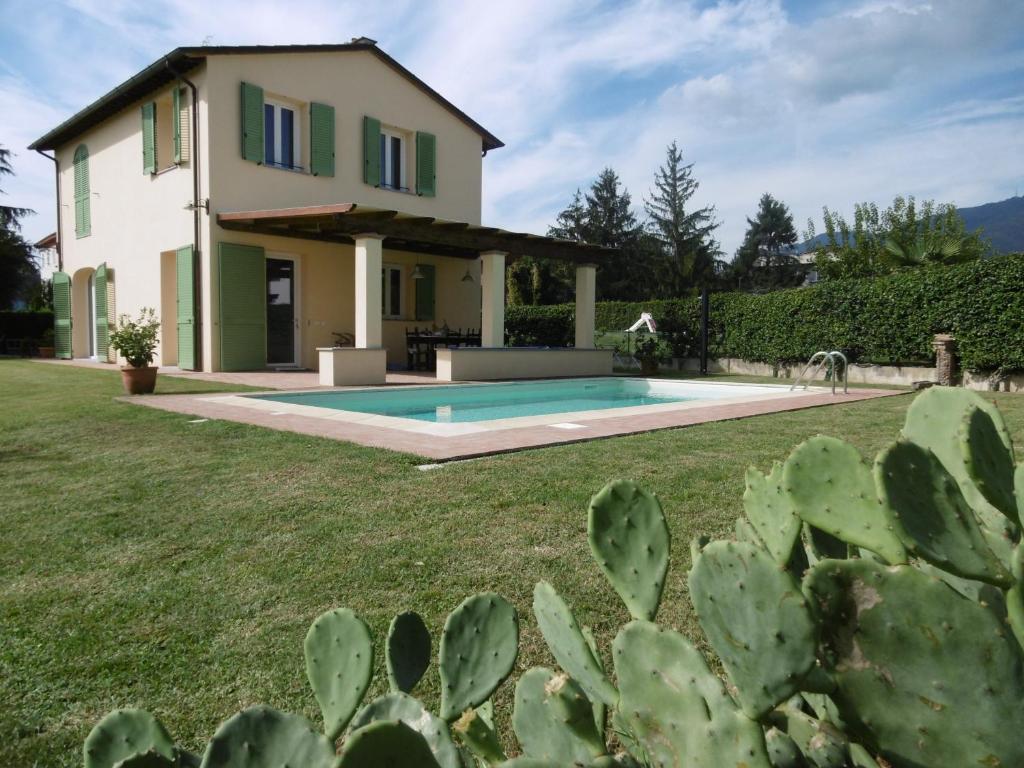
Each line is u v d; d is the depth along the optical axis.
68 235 17.47
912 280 12.43
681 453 5.17
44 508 3.65
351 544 3.07
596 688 1.17
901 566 0.91
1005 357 11.12
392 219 11.20
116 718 1.14
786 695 0.88
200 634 2.23
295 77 13.17
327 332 14.12
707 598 0.96
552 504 3.69
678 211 42.00
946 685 0.88
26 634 2.23
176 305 13.74
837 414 7.81
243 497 3.84
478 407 10.52
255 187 12.70
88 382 10.84
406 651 1.39
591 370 14.84
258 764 0.94
